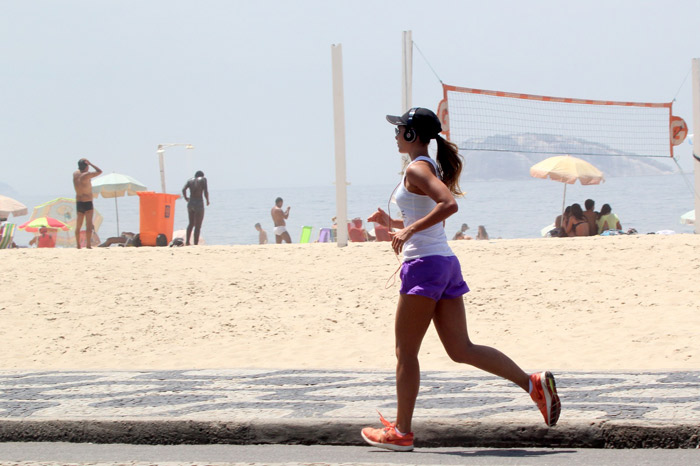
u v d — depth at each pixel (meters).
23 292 26.55
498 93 35.22
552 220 117.19
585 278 25.83
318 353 20.28
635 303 23.23
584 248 29.45
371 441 10.21
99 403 12.34
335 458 9.88
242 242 91.69
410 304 10.03
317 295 25.55
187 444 10.91
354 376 14.56
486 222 114.19
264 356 20.16
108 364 19.94
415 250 10.09
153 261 30.27
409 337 10.11
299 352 20.42
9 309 24.94
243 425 10.89
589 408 11.04
